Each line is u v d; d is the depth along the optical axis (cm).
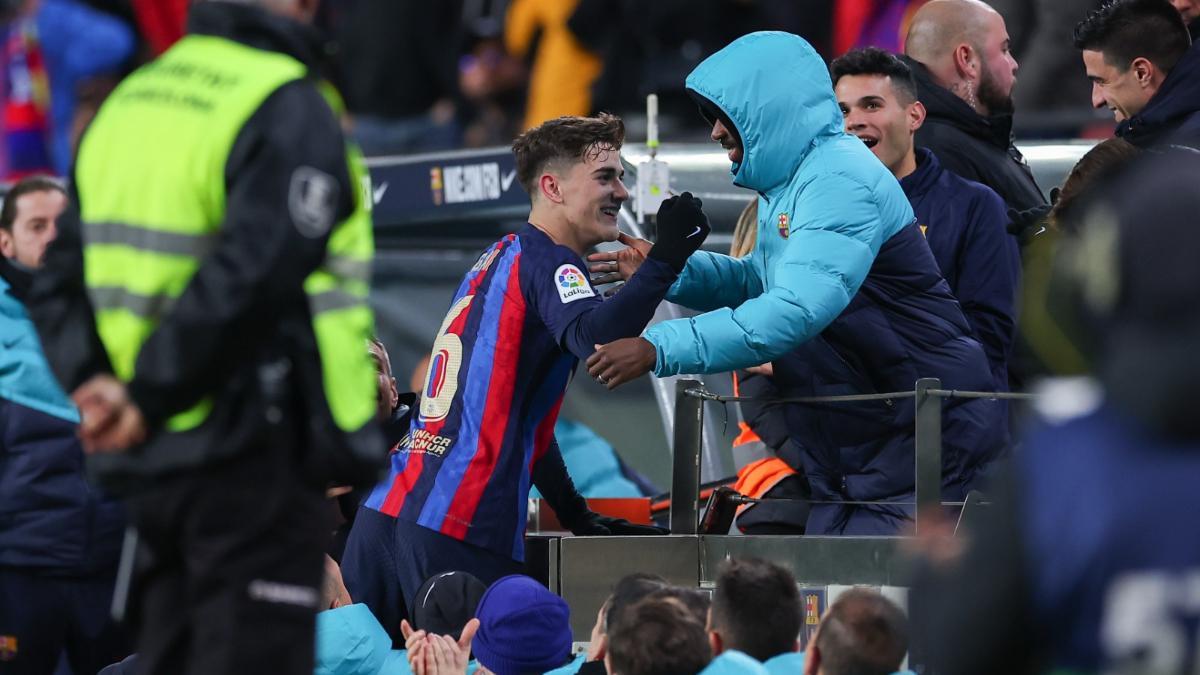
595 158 1753
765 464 1941
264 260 1139
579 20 3362
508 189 2448
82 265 1254
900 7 3309
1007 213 1950
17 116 3588
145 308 1204
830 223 1670
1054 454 830
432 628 1694
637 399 2334
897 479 1764
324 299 1205
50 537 2202
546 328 1755
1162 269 815
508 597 1662
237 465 1191
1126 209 831
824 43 3378
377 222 2570
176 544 1212
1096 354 844
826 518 1814
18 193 2189
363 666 1689
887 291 1750
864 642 1224
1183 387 805
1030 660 830
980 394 1658
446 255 2561
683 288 1803
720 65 1719
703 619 1409
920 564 889
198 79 1210
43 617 2217
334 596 1762
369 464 1215
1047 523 818
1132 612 799
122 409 1184
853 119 1919
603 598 1742
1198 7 2053
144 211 1207
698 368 1614
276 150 1166
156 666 1227
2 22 3622
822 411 1784
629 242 1795
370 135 3503
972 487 1756
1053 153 2450
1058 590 812
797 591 1402
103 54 3572
